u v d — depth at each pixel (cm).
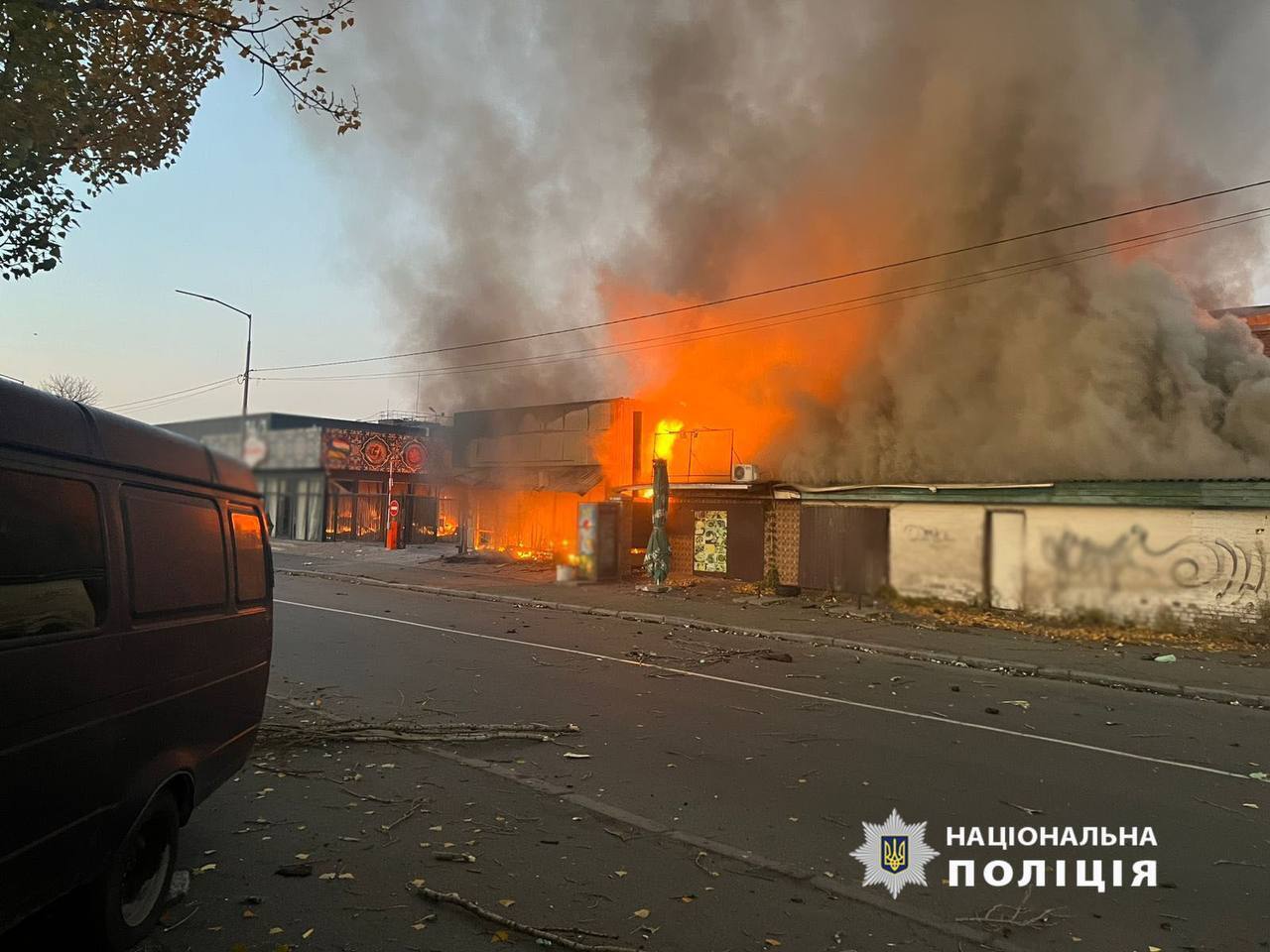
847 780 598
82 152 624
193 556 397
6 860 260
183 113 665
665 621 1487
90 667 306
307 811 504
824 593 1798
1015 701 905
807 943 362
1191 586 1298
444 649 1114
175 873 405
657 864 442
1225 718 855
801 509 1866
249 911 373
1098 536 1396
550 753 648
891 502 1692
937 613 1538
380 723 702
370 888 402
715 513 2070
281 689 839
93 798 305
